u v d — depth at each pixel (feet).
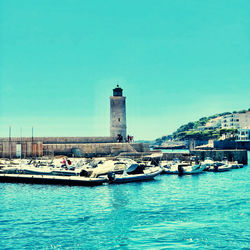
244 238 73.46
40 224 85.97
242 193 127.44
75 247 70.03
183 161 231.09
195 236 75.20
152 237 75.31
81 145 238.27
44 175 163.02
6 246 70.44
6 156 228.43
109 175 153.17
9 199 118.62
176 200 114.83
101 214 95.76
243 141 508.94
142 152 245.86
